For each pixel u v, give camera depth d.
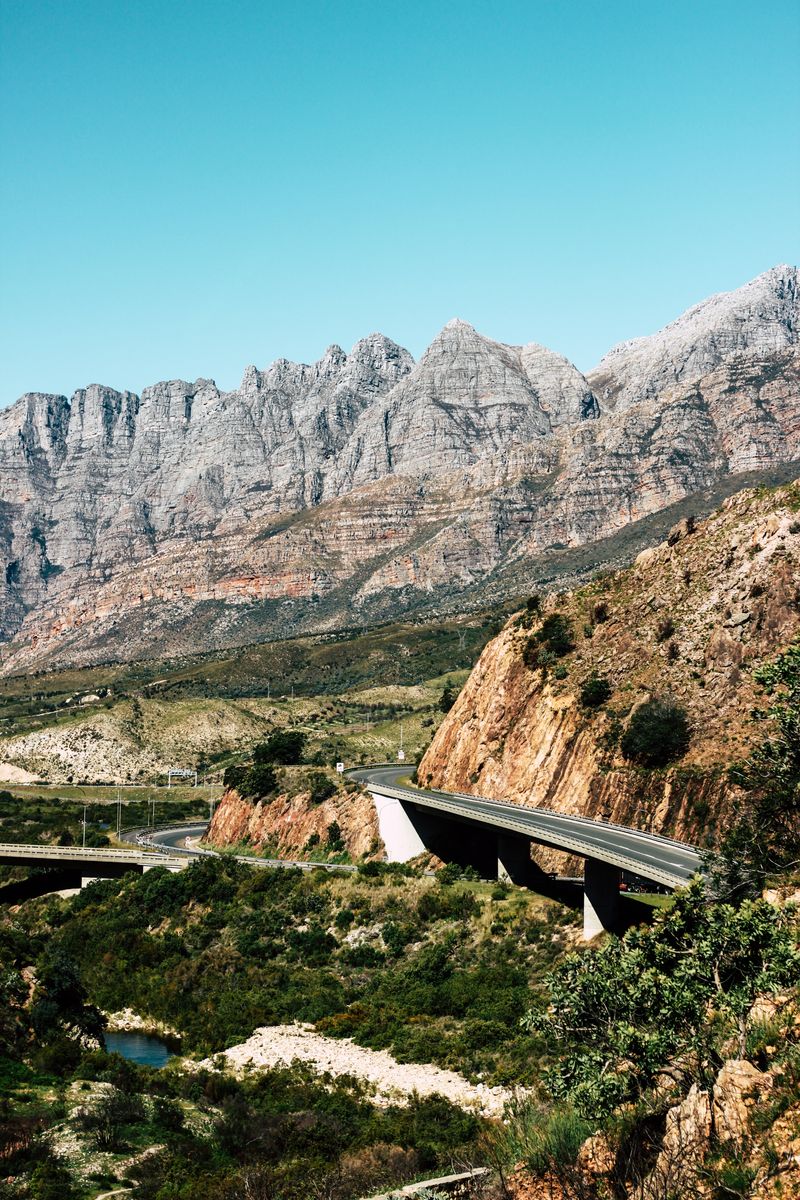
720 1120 24.19
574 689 130.75
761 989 29.17
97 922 123.25
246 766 175.50
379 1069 75.50
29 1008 78.38
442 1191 32.03
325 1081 72.88
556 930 92.25
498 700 140.75
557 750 124.25
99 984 105.94
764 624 115.62
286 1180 50.75
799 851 51.94
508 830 101.19
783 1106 23.22
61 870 154.25
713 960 31.53
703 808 97.00
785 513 128.12
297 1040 84.44
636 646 130.75
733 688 112.31
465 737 144.00
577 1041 33.03
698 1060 28.11
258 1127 60.62
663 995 30.75
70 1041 74.88
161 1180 51.69
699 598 129.75
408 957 98.06
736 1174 22.41
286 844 146.62
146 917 122.00
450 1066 74.25
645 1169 25.84
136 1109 61.62
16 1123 57.41
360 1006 89.81
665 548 146.62
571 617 146.75
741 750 101.00
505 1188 28.89
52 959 87.12
